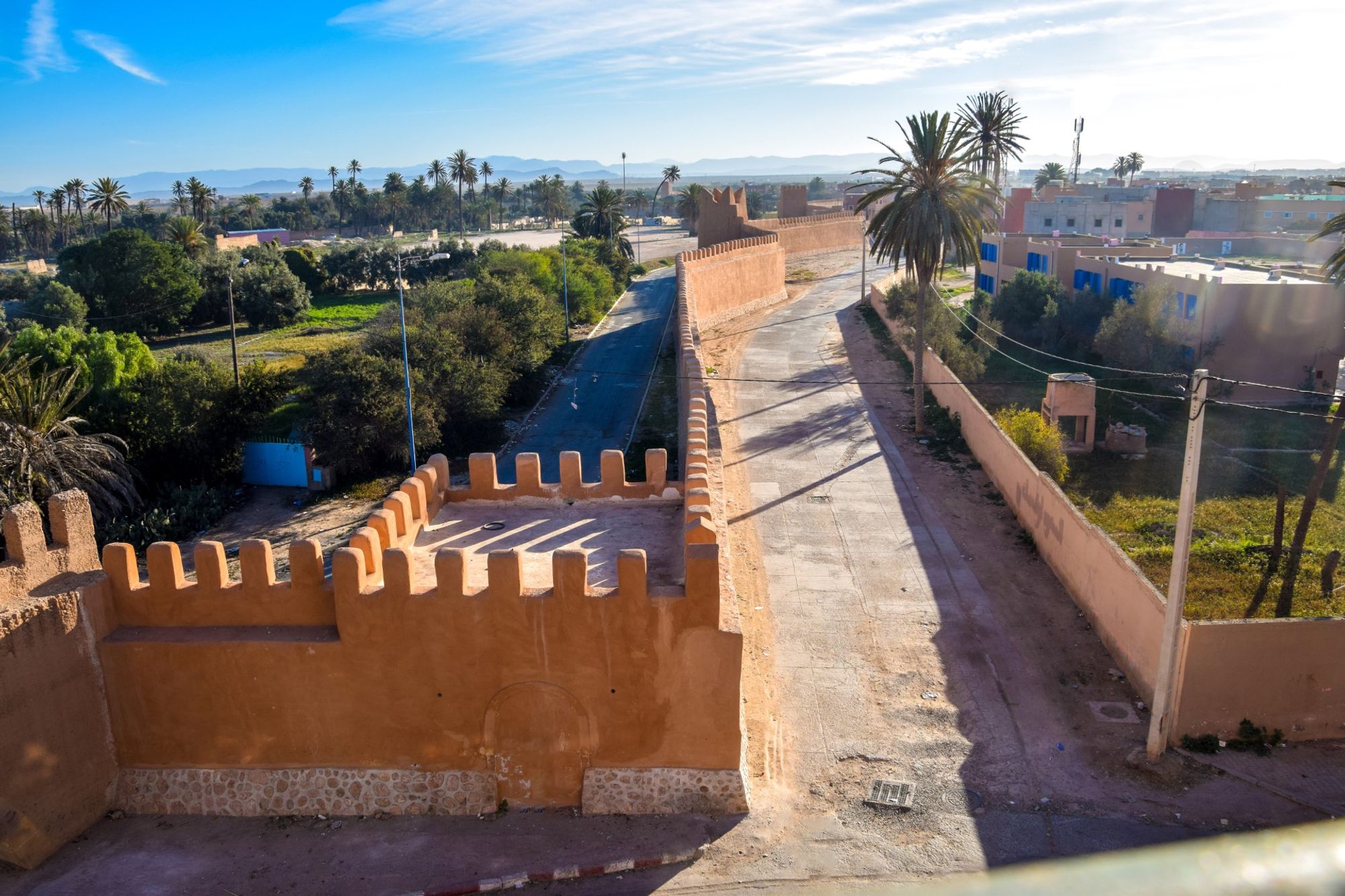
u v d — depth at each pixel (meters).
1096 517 23.23
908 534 22.28
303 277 77.12
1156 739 13.14
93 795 11.41
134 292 60.00
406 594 11.08
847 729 14.27
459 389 33.06
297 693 11.41
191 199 118.31
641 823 11.41
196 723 11.55
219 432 30.83
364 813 11.62
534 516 14.41
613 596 10.98
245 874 10.61
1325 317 33.56
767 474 26.92
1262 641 13.27
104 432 29.06
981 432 27.12
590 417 37.03
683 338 31.58
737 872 10.74
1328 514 23.12
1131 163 143.75
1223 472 26.50
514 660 11.23
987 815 12.07
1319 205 71.81
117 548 11.37
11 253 115.19
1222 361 34.44
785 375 38.91
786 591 19.31
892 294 45.31
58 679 10.84
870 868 10.90
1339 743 13.58
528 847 11.00
